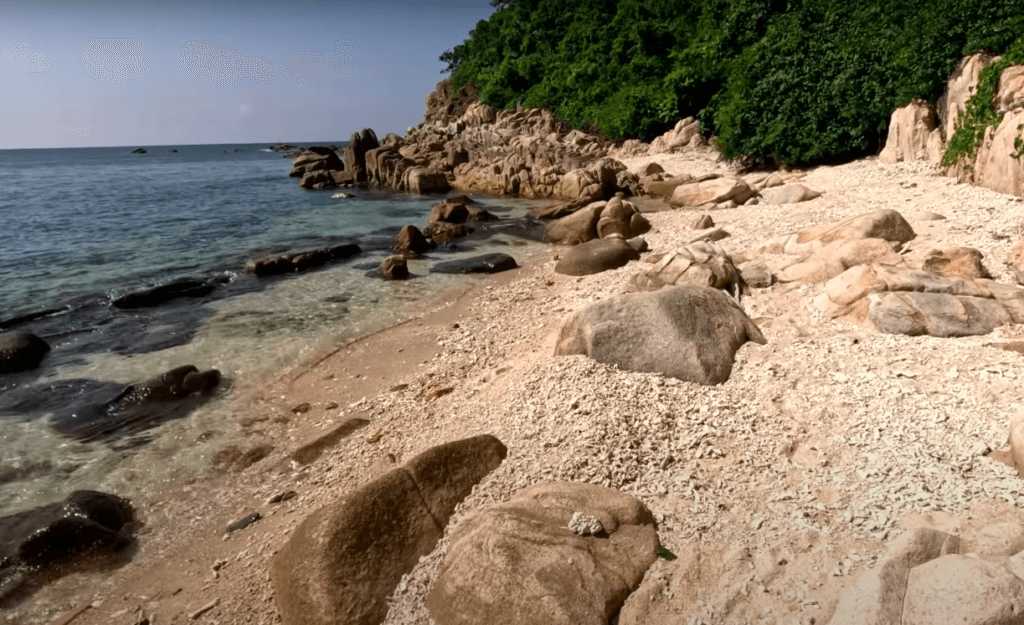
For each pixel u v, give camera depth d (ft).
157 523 19.26
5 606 16.02
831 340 23.85
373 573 14.62
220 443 23.59
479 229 63.98
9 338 31.12
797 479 16.31
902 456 16.39
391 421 24.16
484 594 12.93
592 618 12.30
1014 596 10.12
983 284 25.07
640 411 19.98
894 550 12.62
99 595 16.39
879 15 65.72
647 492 16.51
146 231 65.92
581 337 24.50
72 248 57.16
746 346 23.85
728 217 54.29
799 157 68.28
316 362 30.86
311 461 22.15
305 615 14.07
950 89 52.90
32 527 18.58
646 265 42.29
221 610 15.43
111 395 27.14
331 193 103.40
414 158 119.24
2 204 91.20
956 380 19.88
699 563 13.71
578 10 153.07
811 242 34.58
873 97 61.82
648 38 124.06
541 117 137.28
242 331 34.96
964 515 13.82
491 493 16.97
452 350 31.19
